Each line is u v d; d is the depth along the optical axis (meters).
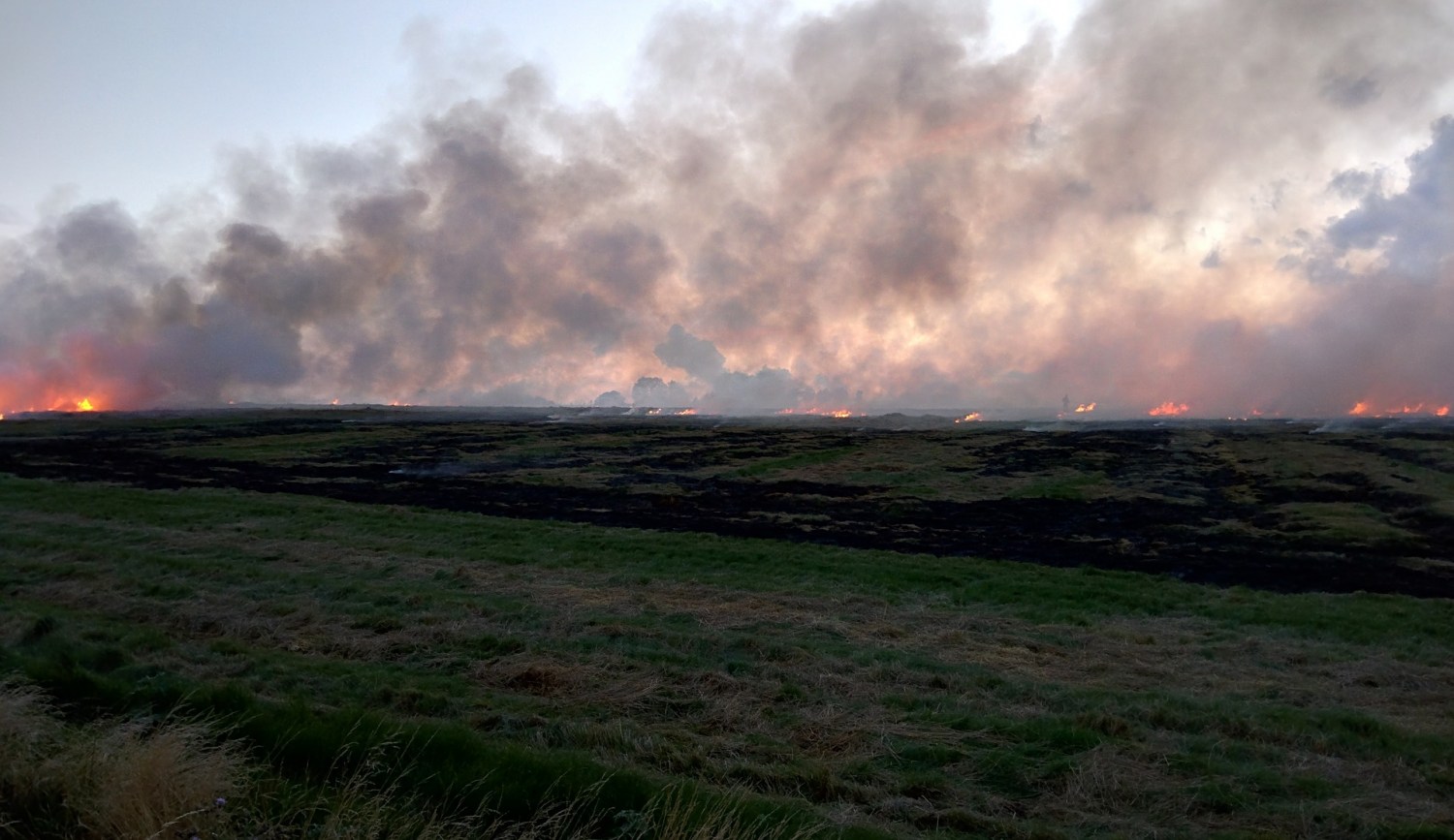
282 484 40.28
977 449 60.41
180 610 14.77
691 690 11.20
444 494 37.47
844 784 8.24
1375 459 50.00
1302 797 8.37
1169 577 22.05
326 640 13.29
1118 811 8.00
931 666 12.81
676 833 6.20
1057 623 16.73
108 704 8.53
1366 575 22.77
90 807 5.50
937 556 24.47
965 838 7.24
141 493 33.19
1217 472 47.22
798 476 46.25
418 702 10.16
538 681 11.43
